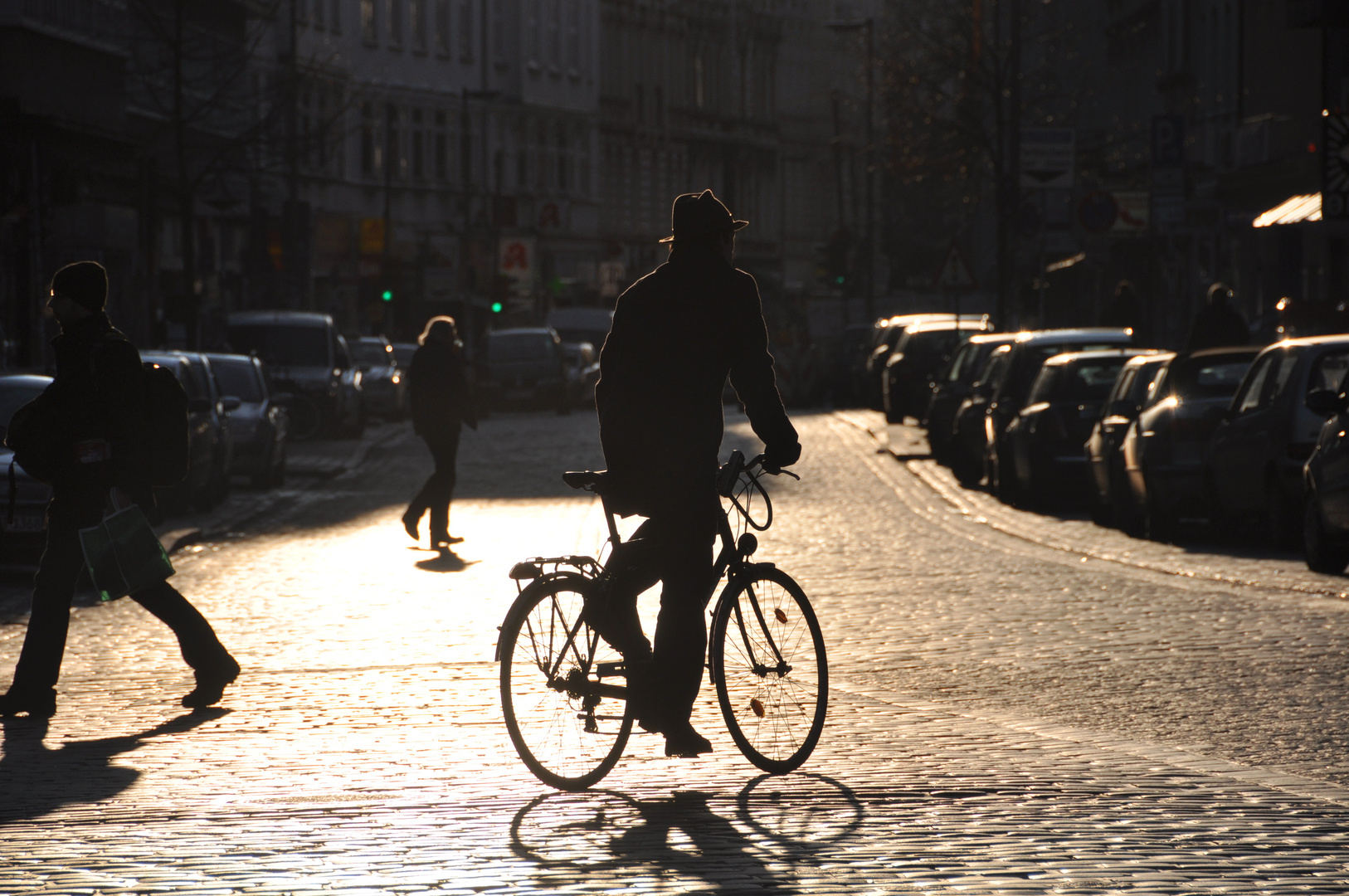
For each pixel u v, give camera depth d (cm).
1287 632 2344
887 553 3491
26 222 6650
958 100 10075
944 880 1215
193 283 6975
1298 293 7950
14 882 1238
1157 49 11400
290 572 3294
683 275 1512
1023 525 4094
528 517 4419
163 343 7606
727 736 1739
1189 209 8744
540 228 15962
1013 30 8300
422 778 1570
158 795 1518
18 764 1666
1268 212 7606
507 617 1515
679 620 1521
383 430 8656
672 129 19200
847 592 2870
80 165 7750
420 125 14562
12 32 7075
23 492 3212
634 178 18400
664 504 1508
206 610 2791
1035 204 7769
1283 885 1195
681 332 1498
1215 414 3584
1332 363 3303
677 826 1378
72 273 1975
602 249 17512
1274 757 1625
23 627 2670
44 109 7312
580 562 1554
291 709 1933
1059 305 13000
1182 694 1942
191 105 9588
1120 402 3891
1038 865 1248
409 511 3744
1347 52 7131
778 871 1244
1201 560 3275
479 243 15088
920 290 17862
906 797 1466
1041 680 2039
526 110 16038
